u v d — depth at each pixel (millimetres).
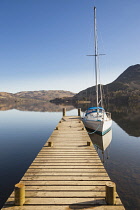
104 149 14109
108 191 4492
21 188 4473
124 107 65375
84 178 6098
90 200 4719
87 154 8805
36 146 15117
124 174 9234
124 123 27250
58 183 5727
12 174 9391
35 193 5094
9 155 12609
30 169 6922
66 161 7809
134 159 11562
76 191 5215
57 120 34125
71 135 13438
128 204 6602
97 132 17625
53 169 6914
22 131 22578
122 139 17438
